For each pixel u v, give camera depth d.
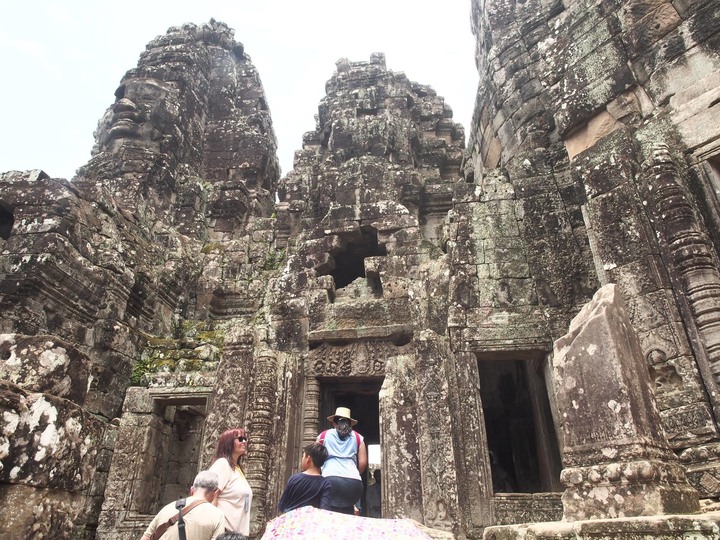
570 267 8.70
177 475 11.35
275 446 8.36
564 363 4.32
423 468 7.20
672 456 3.81
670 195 6.43
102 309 10.90
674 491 3.46
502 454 11.15
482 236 9.41
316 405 9.09
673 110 7.08
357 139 13.25
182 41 20.22
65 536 3.19
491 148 12.46
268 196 19.27
